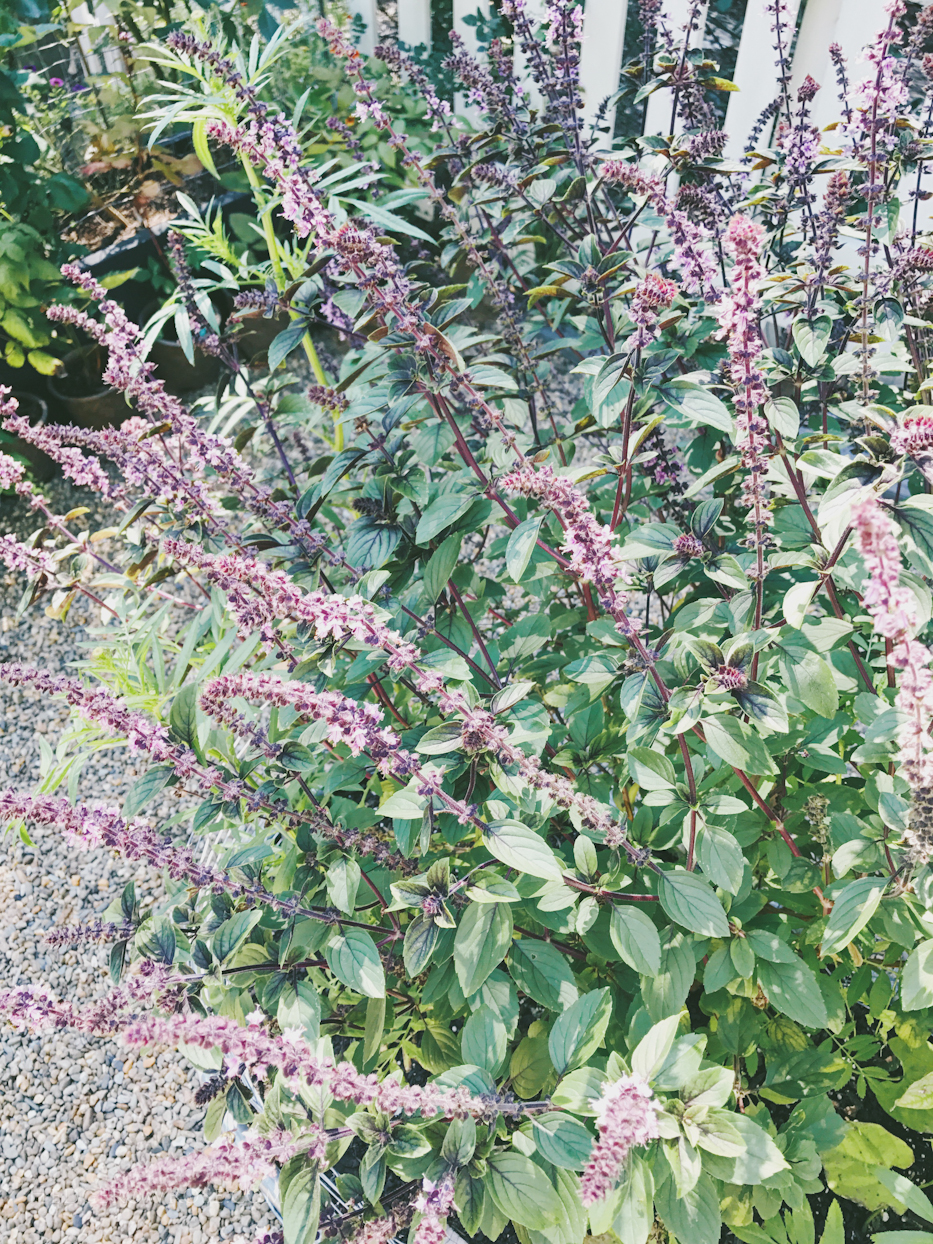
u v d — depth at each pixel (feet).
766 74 13.48
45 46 18.70
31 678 6.32
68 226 18.80
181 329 9.18
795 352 7.75
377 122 8.07
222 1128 7.57
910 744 4.79
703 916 6.29
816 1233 7.77
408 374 6.96
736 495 8.84
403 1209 5.91
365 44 18.65
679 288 7.06
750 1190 6.99
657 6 9.39
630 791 8.76
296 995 6.34
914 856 5.46
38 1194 10.12
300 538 7.63
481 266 9.30
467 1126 5.40
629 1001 7.61
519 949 6.82
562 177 9.47
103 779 13.64
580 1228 5.55
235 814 7.01
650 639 8.07
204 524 7.78
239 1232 9.57
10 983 11.76
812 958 7.69
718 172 8.44
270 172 6.73
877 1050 7.80
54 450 7.97
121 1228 9.77
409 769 5.74
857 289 7.74
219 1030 4.73
